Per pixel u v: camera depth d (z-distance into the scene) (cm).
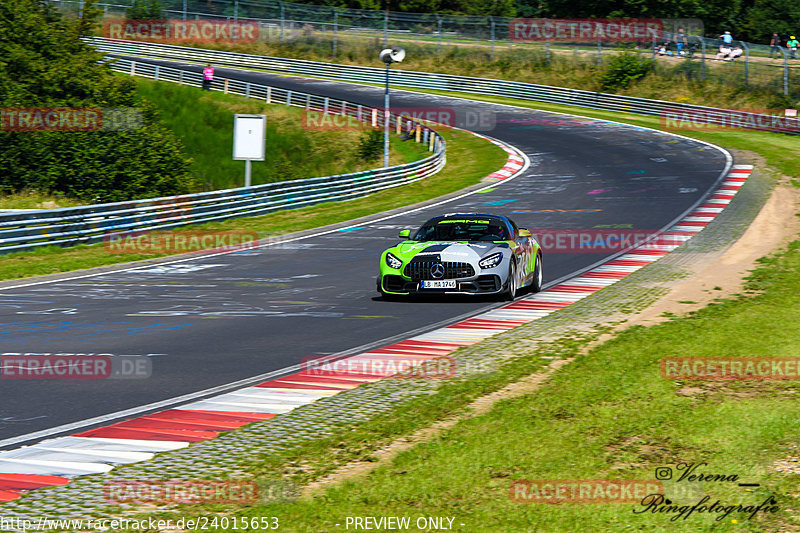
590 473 1039
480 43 12988
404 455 1104
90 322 2264
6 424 1308
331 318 2281
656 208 4838
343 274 3219
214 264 3541
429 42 13112
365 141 8706
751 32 15675
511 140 8650
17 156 6769
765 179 5653
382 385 1508
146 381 1593
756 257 3158
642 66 11344
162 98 9912
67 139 6838
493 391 1441
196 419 1321
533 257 2691
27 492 976
